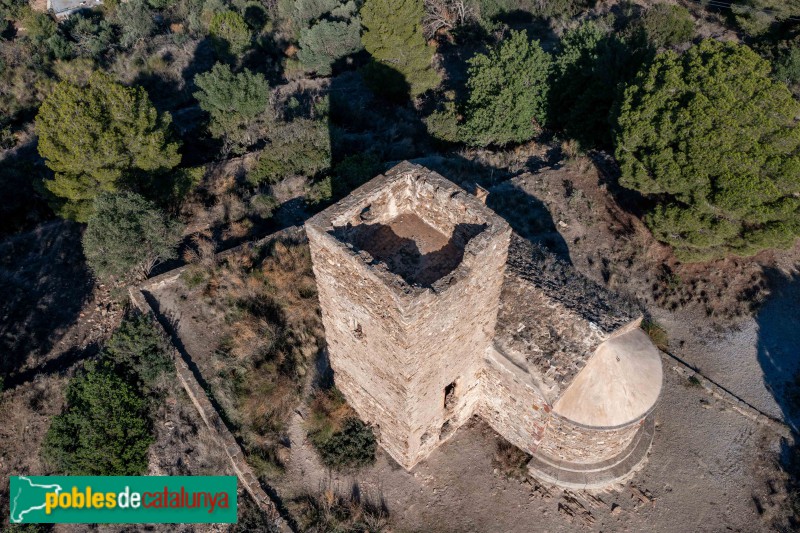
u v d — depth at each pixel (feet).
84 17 175.73
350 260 46.09
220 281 79.30
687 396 73.10
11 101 134.31
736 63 80.94
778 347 79.05
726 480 65.36
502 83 109.19
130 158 87.15
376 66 124.36
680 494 64.08
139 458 65.21
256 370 69.26
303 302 76.13
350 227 53.26
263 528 59.21
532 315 60.75
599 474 62.95
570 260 88.43
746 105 75.97
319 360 72.13
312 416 65.77
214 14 159.74
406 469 64.54
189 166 109.19
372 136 117.08
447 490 63.46
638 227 93.35
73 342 78.89
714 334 80.79
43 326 80.53
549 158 108.58
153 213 79.87
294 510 60.54
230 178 99.50
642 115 82.43
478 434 68.28
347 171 99.50
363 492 62.85
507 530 60.80
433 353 51.42
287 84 139.85
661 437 69.15
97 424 64.34
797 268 88.58
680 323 82.12
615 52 106.83
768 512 62.08
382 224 58.65
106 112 84.94
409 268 53.88
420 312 45.11
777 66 129.08
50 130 81.41
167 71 144.36
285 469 63.67
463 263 47.75
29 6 179.83
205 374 69.46
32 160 113.50
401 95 130.72
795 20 141.79
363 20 121.80
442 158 107.96
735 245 80.07
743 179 73.15
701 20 158.40
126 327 71.15
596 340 57.47
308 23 159.53
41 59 151.12
